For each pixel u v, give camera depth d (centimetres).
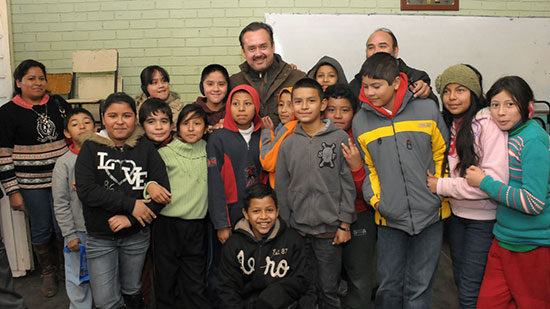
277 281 184
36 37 417
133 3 413
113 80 407
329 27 413
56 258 285
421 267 184
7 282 215
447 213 187
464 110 180
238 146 210
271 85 249
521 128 169
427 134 178
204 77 236
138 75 420
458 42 418
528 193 160
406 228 177
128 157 195
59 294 274
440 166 184
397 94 177
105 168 191
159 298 214
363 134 186
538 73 426
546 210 166
